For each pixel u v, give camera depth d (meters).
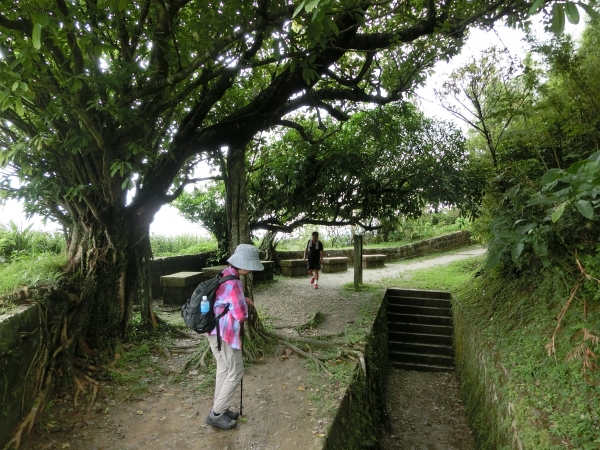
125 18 4.14
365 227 10.29
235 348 3.48
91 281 4.68
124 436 3.38
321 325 7.18
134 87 4.34
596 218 3.06
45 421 3.43
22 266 4.45
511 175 6.25
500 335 5.58
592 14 1.67
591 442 2.80
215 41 4.26
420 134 8.55
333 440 3.54
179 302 8.35
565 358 3.72
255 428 3.53
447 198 7.92
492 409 4.69
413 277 12.88
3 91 2.86
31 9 3.12
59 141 4.28
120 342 5.04
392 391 7.77
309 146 8.76
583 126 5.39
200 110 5.13
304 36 4.38
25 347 3.37
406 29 5.82
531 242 3.28
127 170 4.45
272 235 13.88
